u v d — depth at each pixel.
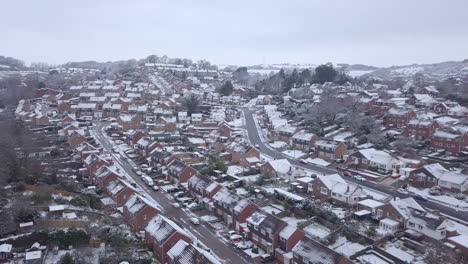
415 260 43.03
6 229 46.81
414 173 69.50
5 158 64.50
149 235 48.59
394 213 52.50
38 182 63.91
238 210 53.16
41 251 43.38
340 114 111.25
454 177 64.94
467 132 81.38
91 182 72.50
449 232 47.94
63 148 90.88
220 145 95.06
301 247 42.88
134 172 81.06
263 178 72.38
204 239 51.25
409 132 93.12
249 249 48.50
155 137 103.31
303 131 99.94
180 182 71.69
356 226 50.97
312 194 66.50
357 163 80.12
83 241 46.34
